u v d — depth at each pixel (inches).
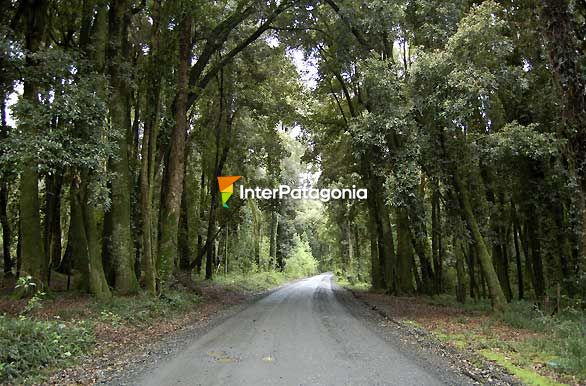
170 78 764.6
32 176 570.3
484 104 600.4
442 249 1095.0
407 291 1086.4
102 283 613.6
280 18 976.3
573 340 367.2
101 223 908.0
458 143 644.7
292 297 1092.5
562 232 615.5
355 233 1932.8
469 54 577.6
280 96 1208.8
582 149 328.2
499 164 679.7
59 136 460.1
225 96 1175.6
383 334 483.5
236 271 1871.3
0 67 473.7
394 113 633.0
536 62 633.0
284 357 353.7
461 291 821.2
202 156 1339.8
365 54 848.3
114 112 677.9
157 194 1075.3
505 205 807.1
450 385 275.4
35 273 558.9
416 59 620.1
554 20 340.8
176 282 847.1
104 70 636.1
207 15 837.8
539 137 552.4
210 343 420.8
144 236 693.9
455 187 658.8
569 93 331.6
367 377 291.6
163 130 848.9
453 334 468.8
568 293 588.1
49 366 316.2
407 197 673.0
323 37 1029.8
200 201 1416.1
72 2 633.6
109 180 566.9
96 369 317.7
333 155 1285.7
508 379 288.8
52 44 757.3
